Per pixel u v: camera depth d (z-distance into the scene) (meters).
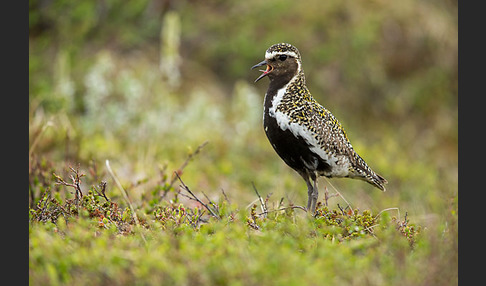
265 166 14.55
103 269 6.43
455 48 20.17
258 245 7.25
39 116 12.94
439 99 19.52
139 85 15.10
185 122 15.17
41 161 10.09
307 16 19.78
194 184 12.25
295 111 9.18
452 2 21.59
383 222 8.27
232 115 16.88
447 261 6.77
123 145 14.12
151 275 6.24
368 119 18.83
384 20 20.00
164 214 8.52
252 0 20.27
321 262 6.67
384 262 6.95
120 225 8.14
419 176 14.23
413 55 19.78
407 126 18.83
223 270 6.27
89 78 15.07
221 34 19.47
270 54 9.45
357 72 19.17
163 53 16.41
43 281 6.36
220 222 8.12
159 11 19.62
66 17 19.23
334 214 8.69
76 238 7.14
